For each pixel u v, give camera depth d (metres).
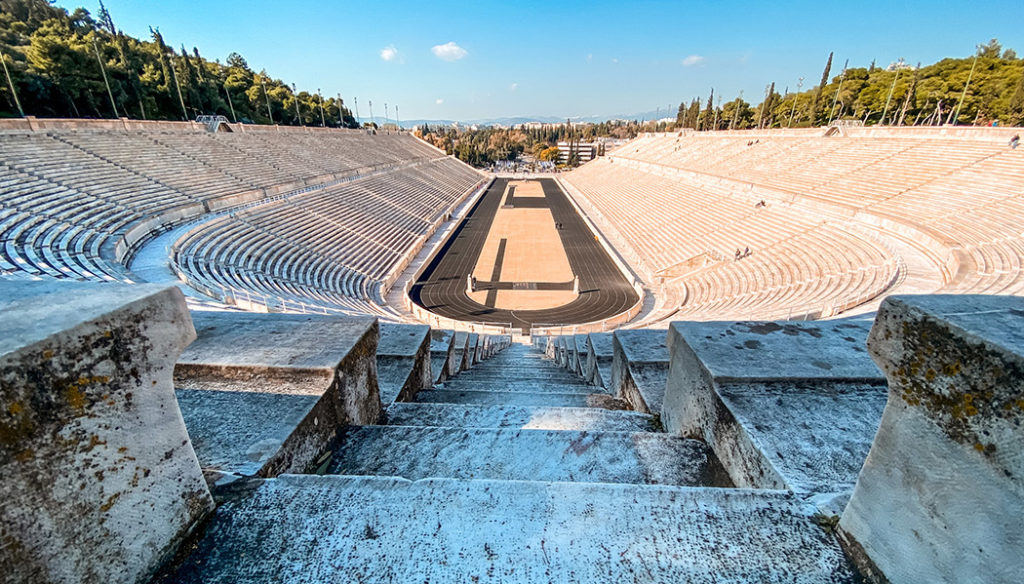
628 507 2.11
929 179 26.80
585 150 146.75
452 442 3.44
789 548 1.89
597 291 29.20
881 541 1.73
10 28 43.84
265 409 3.13
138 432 1.74
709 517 2.06
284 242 27.42
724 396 3.15
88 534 1.58
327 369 3.41
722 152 54.44
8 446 1.32
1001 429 1.29
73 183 23.92
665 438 3.49
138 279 15.94
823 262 21.97
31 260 15.48
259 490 2.24
